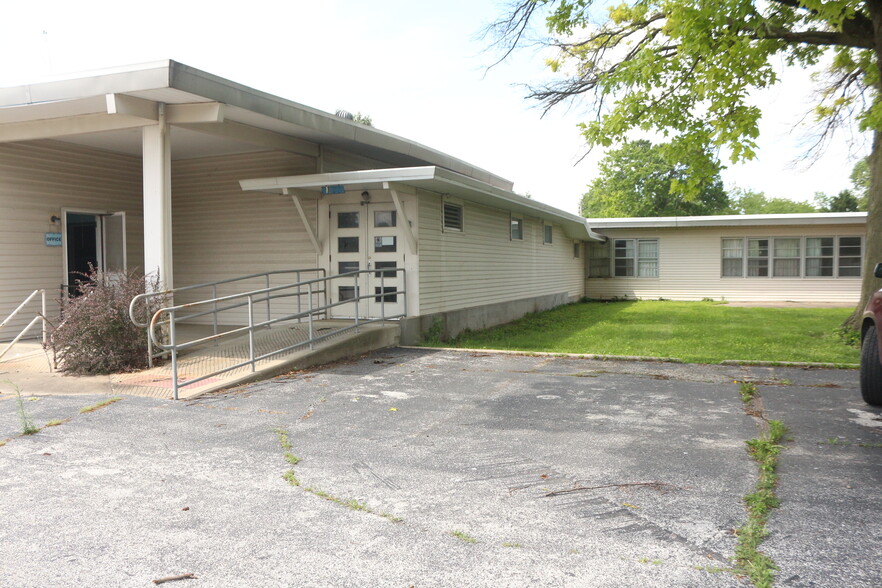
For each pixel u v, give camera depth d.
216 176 12.79
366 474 4.68
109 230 12.18
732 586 3.06
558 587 3.06
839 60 12.59
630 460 4.97
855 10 9.11
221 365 8.55
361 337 10.32
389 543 3.54
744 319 16.95
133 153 12.27
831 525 3.72
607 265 25.81
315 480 4.55
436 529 3.72
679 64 11.03
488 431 5.84
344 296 12.06
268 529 3.73
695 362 9.53
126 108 8.24
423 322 11.99
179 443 5.45
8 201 10.38
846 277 22.98
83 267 11.85
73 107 8.81
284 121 9.83
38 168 10.81
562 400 7.11
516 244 17.55
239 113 9.25
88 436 5.64
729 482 4.46
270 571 3.23
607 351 11.27
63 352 8.42
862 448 5.24
